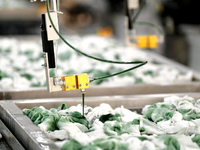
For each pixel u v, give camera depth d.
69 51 3.69
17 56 3.62
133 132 1.39
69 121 1.46
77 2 9.78
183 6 7.91
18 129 1.35
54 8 1.30
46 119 1.39
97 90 2.28
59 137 1.32
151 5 7.74
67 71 2.89
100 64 3.20
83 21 9.98
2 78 2.58
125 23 2.71
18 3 6.57
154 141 1.18
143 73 3.00
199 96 2.01
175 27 7.82
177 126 1.42
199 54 6.45
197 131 1.40
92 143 1.14
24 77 2.66
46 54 1.28
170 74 2.88
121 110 1.69
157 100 1.99
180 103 1.71
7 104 1.71
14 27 7.44
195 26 7.82
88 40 4.55
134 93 2.34
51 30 1.28
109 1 9.76
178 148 1.15
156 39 2.77
